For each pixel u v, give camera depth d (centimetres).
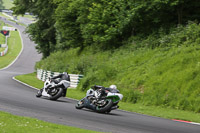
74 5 12594
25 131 2066
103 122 3102
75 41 13338
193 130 3133
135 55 8975
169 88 6184
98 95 3991
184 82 6112
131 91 6562
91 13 11431
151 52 8550
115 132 2567
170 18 9806
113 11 10594
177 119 4222
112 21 10831
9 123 2316
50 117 3089
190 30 8231
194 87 5856
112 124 3025
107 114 3919
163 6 9112
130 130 2753
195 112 5269
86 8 12112
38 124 2441
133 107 5506
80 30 13050
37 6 17888
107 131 2584
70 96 6350
